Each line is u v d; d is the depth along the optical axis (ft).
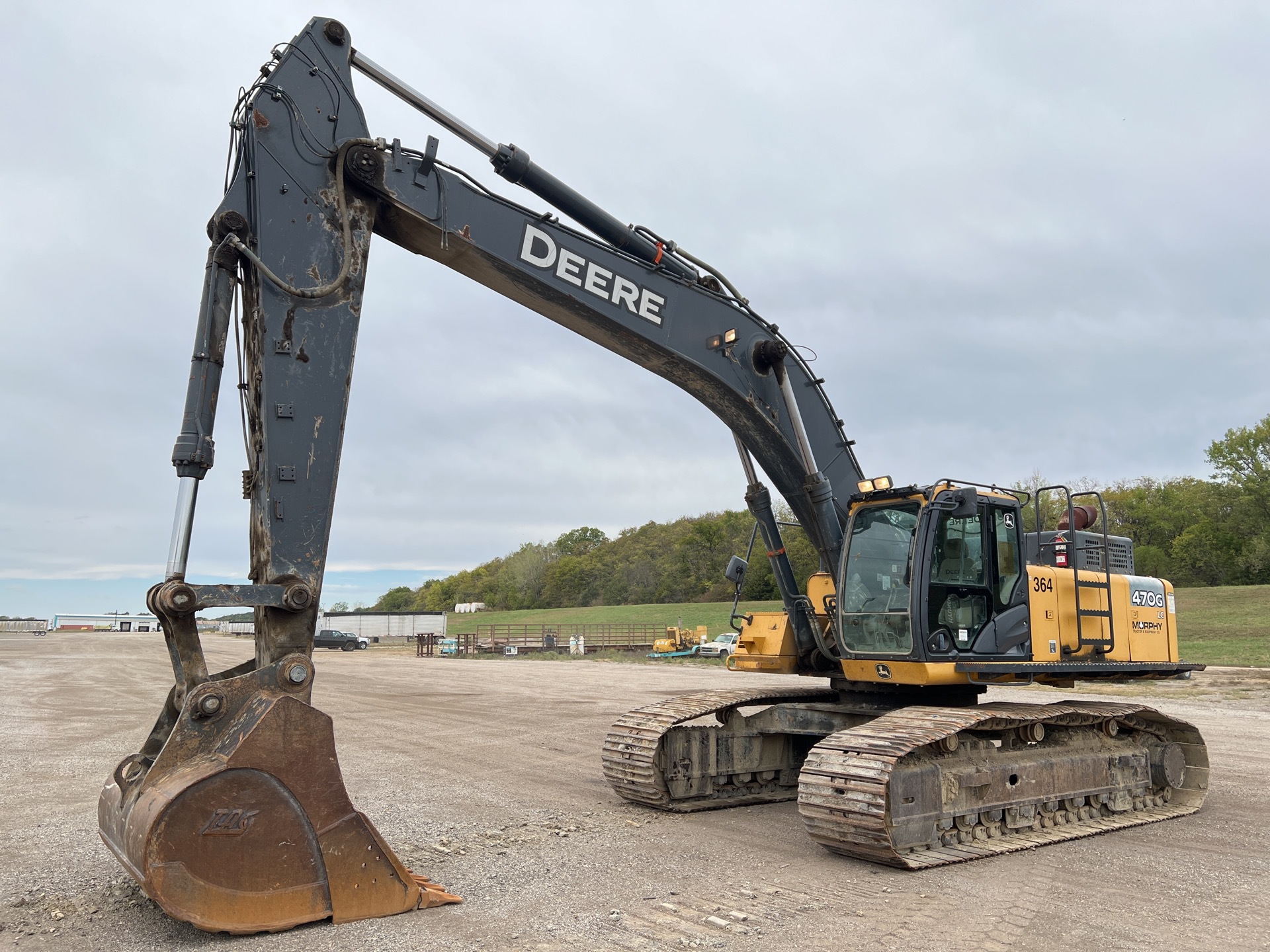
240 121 19.03
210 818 15.43
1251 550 176.35
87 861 22.09
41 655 142.92
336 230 19.30
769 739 31.60
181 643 17.42
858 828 21.35
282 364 18.11
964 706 28.73
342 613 260.01
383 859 17.28
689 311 25.43
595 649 168.14
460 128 21.39
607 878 20.29
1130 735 30.22
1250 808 29.60
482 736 46.39
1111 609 29.50
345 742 43.88
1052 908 18.33
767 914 17.70
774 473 28.40
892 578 26.53
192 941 15.81
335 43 19.89
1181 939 16.44
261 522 18.03
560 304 23.41
